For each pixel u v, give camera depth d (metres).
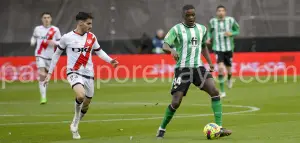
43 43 50.97
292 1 73.38
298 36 73.31
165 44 29.77
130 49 74.44
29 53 75.06
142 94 56.44
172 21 74.19
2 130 34.78
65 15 74.94
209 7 73.62
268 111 41.78
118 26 74.69
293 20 73.38
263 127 33.41
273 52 72.19
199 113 41.34
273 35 73.56
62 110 45.22
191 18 29.92
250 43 73.38
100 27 74.75
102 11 74.75
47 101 52.34
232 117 38.62
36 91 61.53
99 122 37.47
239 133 31.12
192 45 29.86
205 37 30.58
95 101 51.00
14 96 57.22
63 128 35.28
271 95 53.03
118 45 74.56
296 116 38.62
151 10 74.31
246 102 47.94
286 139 28.61
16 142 30.27
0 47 75.12
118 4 74.75
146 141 29.03
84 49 30.72
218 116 30.08
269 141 28.08
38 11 75.19
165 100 51.28
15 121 38.97
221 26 55.78
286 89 58.06
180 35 29.86
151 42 74.19
